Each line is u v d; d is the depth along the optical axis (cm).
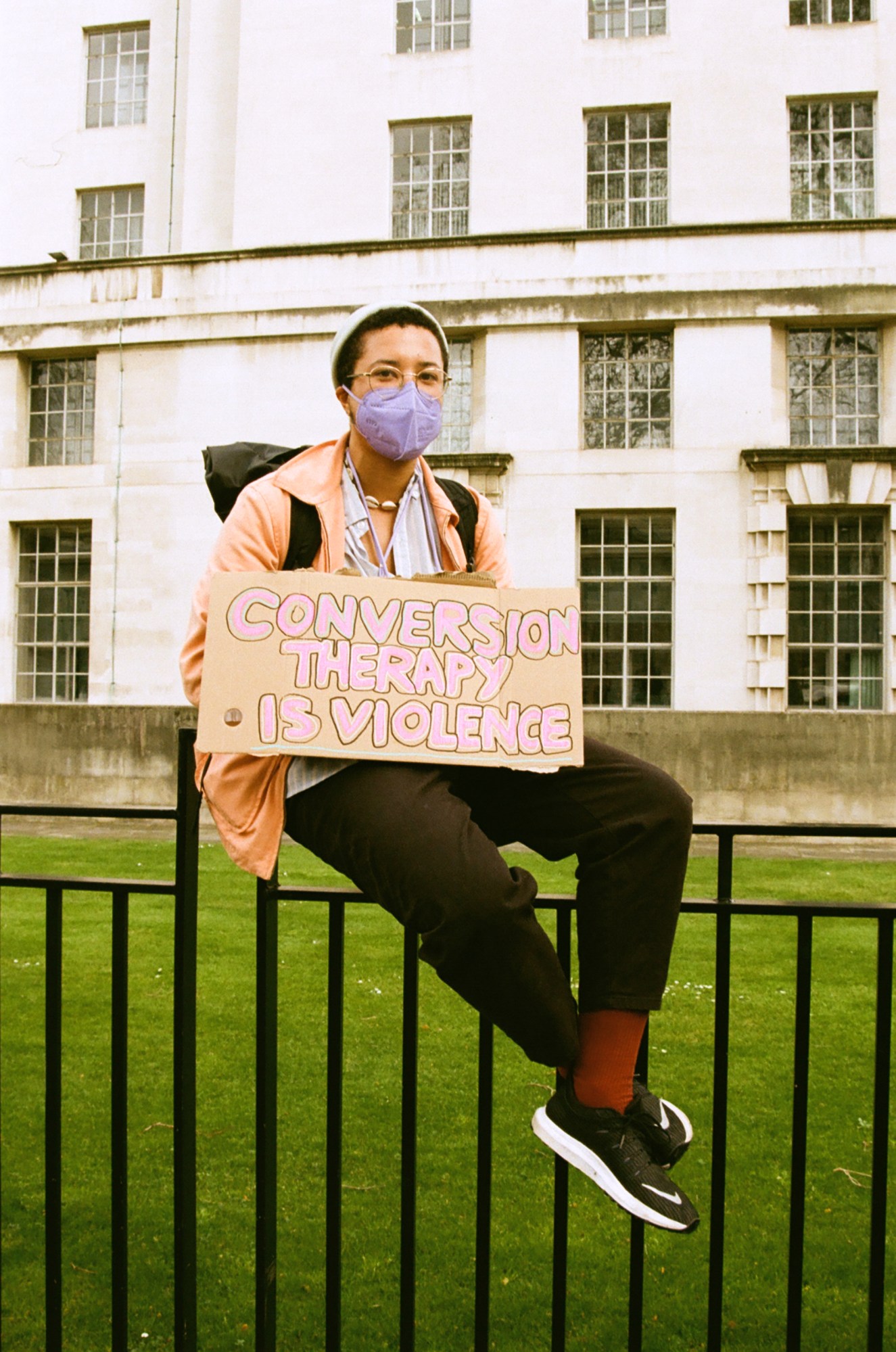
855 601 1473
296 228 1656
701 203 1544
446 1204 315
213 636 165
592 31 1605
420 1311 260
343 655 166
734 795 1338
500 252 1536
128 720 1474
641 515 1513
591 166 1597
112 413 1641
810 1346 248
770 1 1549
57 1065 203
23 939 634
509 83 1603
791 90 1541
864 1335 253
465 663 170
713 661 1463
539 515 1508
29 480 1659
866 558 1472
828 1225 306
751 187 1535
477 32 1617
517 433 1519
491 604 173
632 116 1588
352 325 189
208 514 1603
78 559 1675
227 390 1605
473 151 1608
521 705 171
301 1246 291
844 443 1496
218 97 1764
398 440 183
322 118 1659
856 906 188
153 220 1784
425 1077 411
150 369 1630
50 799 1487
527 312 1519
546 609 174
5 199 1838
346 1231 299
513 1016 159
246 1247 291
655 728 1353
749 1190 325
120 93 1834
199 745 162
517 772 179
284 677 164
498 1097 394
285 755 168
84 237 1827
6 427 1677
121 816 196
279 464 199
